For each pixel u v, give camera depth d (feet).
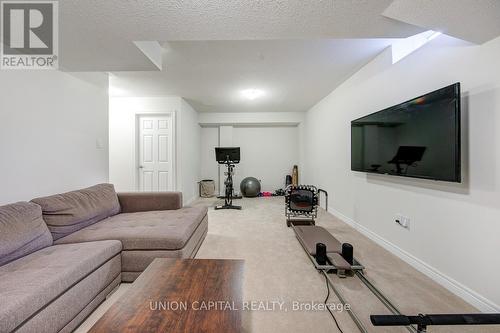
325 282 5.95
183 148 14.75
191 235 6.85
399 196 7.23
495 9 4.03
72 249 5.02
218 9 4.50
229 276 3.96
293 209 10.85
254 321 4.55
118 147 14.32
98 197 7.51
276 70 9.73
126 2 4.27
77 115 8.20
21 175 6.16
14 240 4.54
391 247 7.61
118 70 7.68
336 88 12.12
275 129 20.25
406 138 6.42
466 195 5.12
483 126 4.77
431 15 4.38
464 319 3.23
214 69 9.57
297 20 4.92
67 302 4.01
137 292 3.49
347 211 10.90
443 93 5.20
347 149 10.85
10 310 3.05
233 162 15.29
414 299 5.20
